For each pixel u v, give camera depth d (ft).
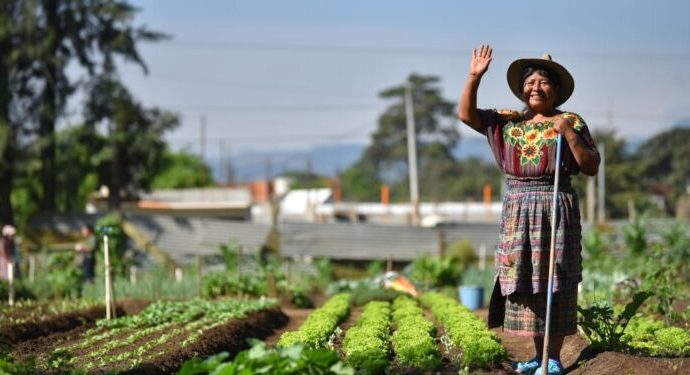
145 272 103.30
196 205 164.86
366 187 290.97
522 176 29.58
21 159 121.19
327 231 112.98
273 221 115.96
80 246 84.48
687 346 33.65
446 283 88.74
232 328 45.24
